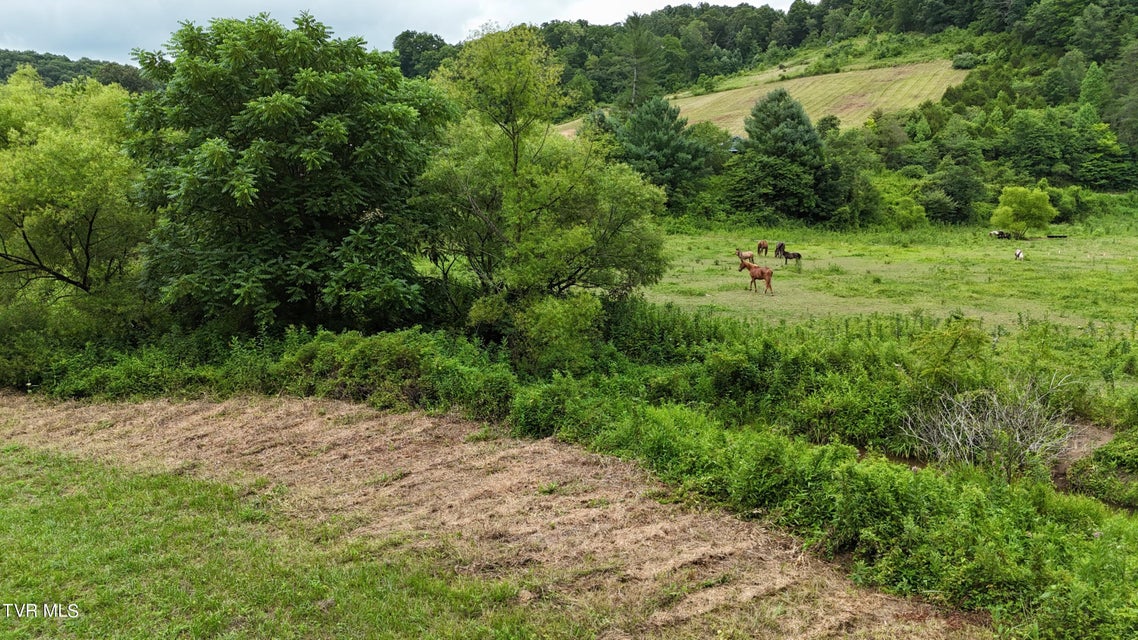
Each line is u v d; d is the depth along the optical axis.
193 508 6.80
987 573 4.97
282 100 10.90
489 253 13.27
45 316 12.88
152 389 10.77
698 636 4.66
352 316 12.80
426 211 13.02
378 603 5.10
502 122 12.77
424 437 8.59
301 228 12.62
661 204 14.13
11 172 12.14
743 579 5.34
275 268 11.60
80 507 6.82
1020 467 8.19
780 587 5.21
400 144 12.27
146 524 6.45
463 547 5.86
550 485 7.06
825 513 6.01
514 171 12.73
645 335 13.97
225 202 11.80
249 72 11.94
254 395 10.34
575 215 13.05
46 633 4.82
